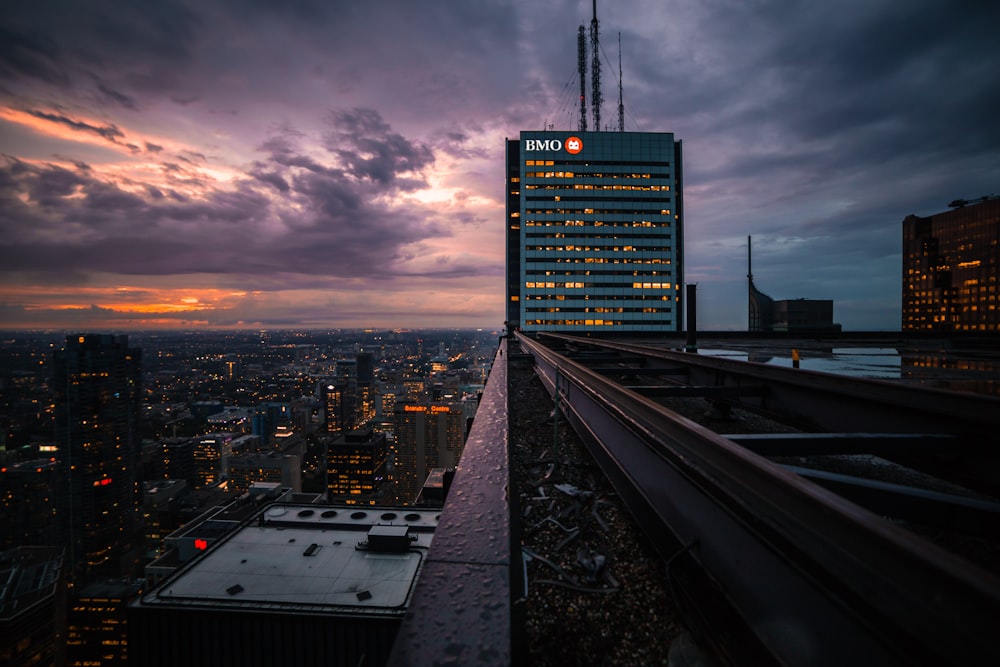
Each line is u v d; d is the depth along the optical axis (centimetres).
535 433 378
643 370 561
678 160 10075
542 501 229
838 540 84
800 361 1139
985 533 133
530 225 9669
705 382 483
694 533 145
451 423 16862
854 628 80
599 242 9669
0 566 7188
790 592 99
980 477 200
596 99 9919
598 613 134
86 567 10638
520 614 111
